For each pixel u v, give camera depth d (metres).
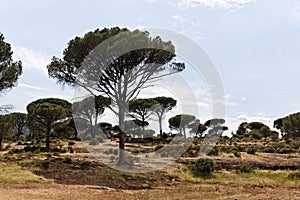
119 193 12.91
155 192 13.39
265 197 11.34
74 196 11.77
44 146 31.44
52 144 34.72
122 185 15.42
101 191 13.27
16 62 25.31
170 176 18.00
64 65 22.44
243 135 61.00
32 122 31.03
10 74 24.31
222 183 16.50
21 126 47.16
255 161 23.45
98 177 16.69
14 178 14.94
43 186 13.79
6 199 10.61
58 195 11.88
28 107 38.53
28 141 40.31
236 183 16.31
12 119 31.86
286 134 53.00
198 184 16.25
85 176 16.67
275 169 21.94
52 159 21.38
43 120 30.52
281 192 13.11
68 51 21.41
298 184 16.11
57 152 26.42
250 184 15.95
